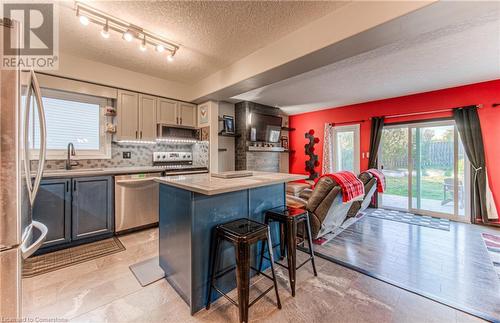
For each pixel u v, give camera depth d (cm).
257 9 189
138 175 311
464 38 224
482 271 211
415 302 166
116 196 291
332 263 228
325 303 165
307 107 545
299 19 204
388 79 341
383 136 465
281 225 229
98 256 237
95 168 325
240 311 140
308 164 544
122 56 280
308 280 196
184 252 165
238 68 290
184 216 164
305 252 255
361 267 219
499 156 337
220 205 174
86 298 169
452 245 272
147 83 347
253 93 418
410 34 179
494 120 340
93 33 225
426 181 413
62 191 248
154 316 152
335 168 545
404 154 438
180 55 276
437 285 188
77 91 288
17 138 81
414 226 347
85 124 321
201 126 412
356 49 204
